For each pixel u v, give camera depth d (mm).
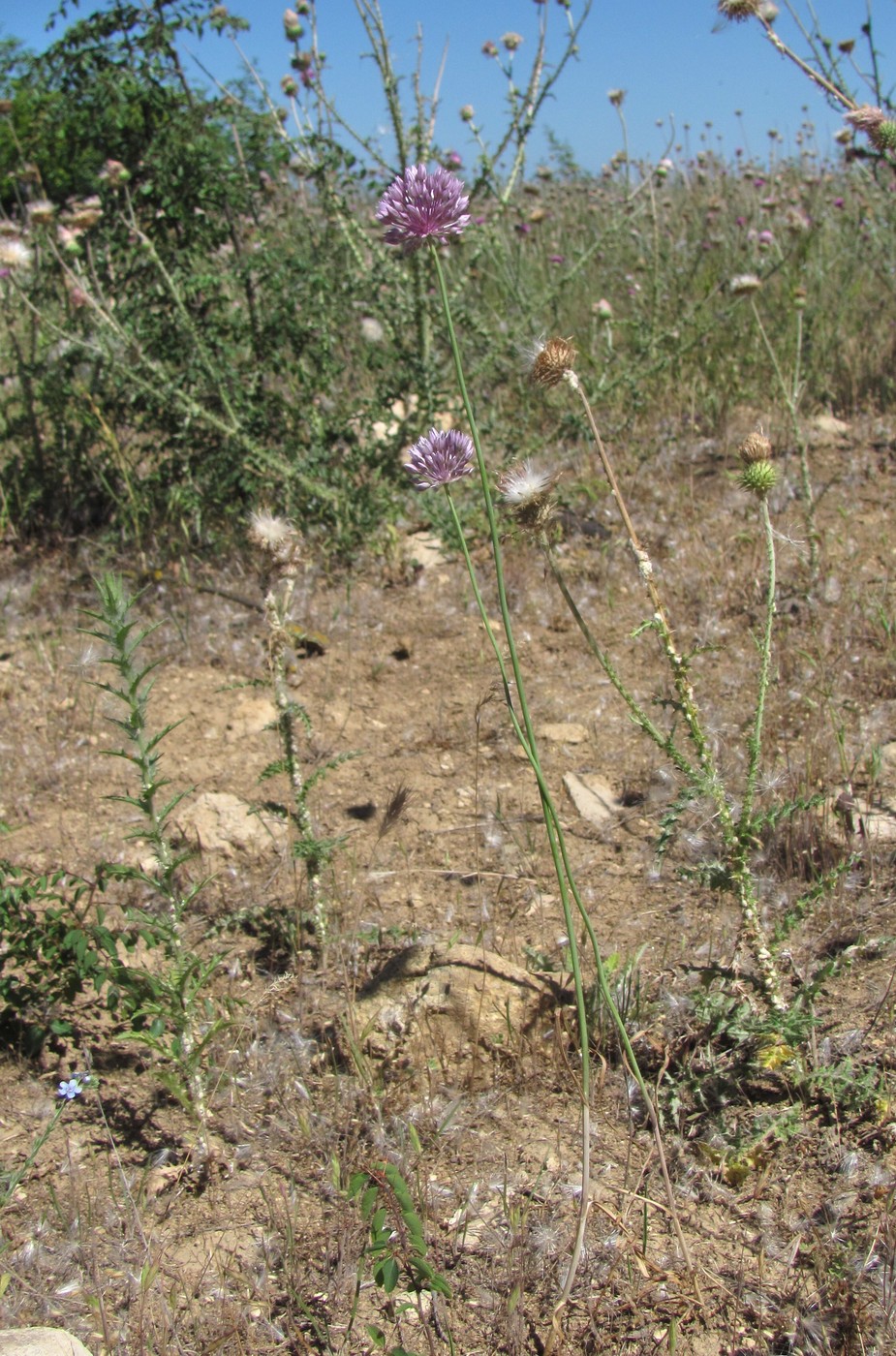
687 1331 1863
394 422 5387
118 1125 2434
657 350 6457
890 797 3195
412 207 1805
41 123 6078
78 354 5422
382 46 5055
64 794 3713
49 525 5699
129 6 5590
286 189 6129
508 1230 2039
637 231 7992
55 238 5777
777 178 8992
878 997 2500
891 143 3383
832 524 4914
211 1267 2049
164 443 5480
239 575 5016
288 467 5047
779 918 2801
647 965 2707
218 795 3520
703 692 3850
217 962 2420
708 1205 2105
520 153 5445
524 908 3002
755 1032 2270
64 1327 1916
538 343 2125
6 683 4379
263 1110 2418
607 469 2176
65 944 2447
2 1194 2211
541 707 3947
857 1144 2170
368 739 3883
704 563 4656
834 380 6348
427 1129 2322
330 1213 2148
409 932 2908
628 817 3338
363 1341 1889
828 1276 1890
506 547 4973
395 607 4758
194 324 5242
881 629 4008
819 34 3939
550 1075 2439
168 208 5531
